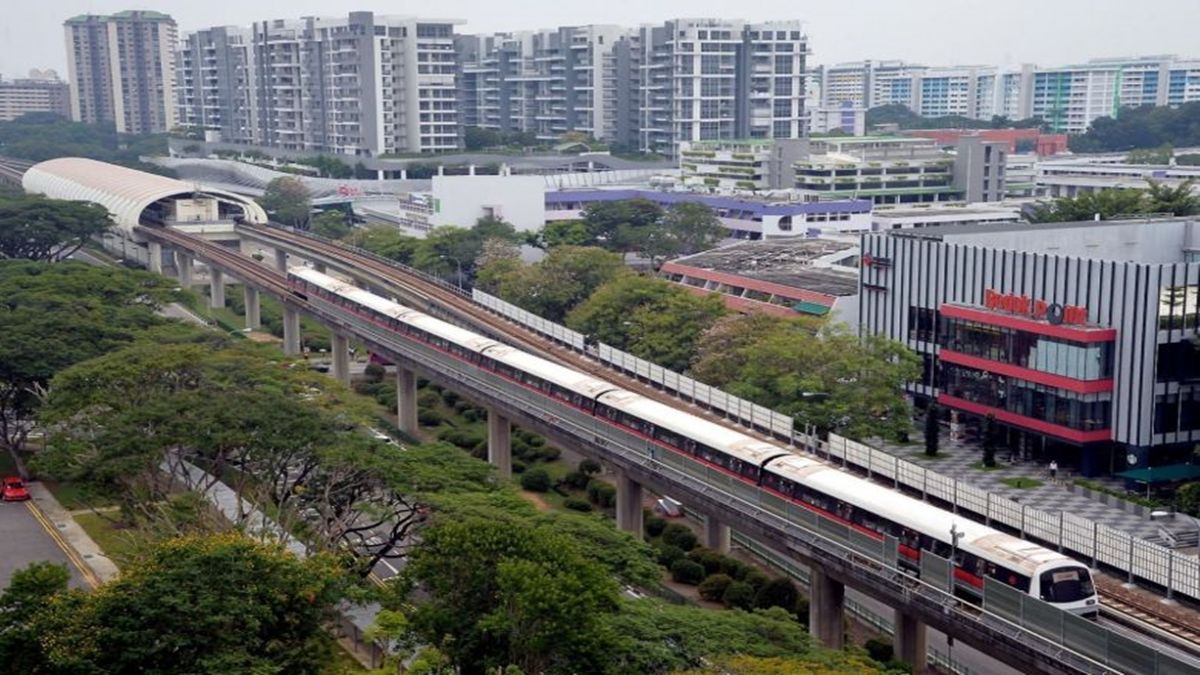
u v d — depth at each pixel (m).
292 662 64.50
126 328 143.25
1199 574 78.69
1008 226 157.12
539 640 63.56
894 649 84.69
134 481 98.12
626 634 67.12
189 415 97.25
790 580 98.38
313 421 99.38
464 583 69.19
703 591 99.12
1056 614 68.50
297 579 66.94
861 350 128.00
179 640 60.66
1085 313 122.31
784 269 196.00
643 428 110.38
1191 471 119.94
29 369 122.31
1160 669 62.34
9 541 108.00
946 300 140.38
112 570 99.75
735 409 126.12
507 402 129.12
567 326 174.38
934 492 102.69
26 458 132.75
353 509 93.38
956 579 77.56
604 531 83.25
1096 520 107.44
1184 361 119.81
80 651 58.88
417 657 69.00
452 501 86.19
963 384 137.50
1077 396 122.19
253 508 94.50
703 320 156.88
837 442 113.44
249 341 146.00
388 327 161.12
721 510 97.00
